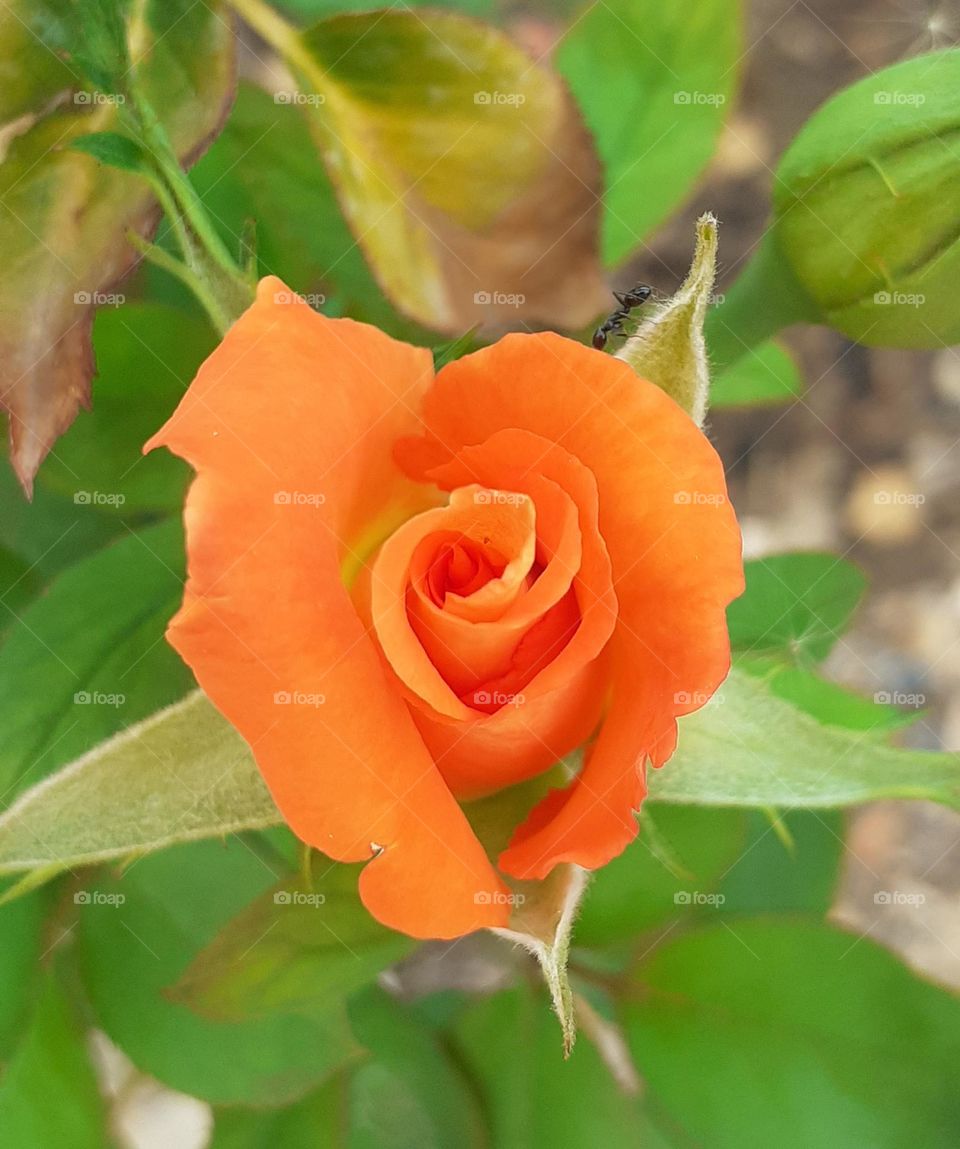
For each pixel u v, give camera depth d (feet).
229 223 0.79
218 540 0.56
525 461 0.62
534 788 0.66
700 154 0.82
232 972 0.71
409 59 0.71
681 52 0.81
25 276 0.69
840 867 0.87
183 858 0.75
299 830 0.58
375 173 0.72
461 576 0.62
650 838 0.76
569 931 0.62
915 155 0.72
